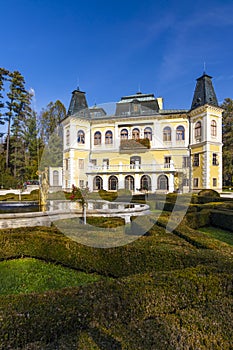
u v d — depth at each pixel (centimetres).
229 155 3656
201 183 2373
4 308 220
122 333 220
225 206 1093
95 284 274
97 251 473
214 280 282
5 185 2697
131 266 434
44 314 215
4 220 681
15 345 199
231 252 425
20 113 3569
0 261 535
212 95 2497
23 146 3597
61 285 431
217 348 213
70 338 211
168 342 213
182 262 392
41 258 544
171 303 257
